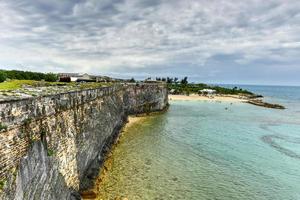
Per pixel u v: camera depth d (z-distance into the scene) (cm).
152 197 2538
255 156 3997
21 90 1927
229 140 4916
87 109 2950
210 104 11588
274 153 4197
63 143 2041
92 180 2655
